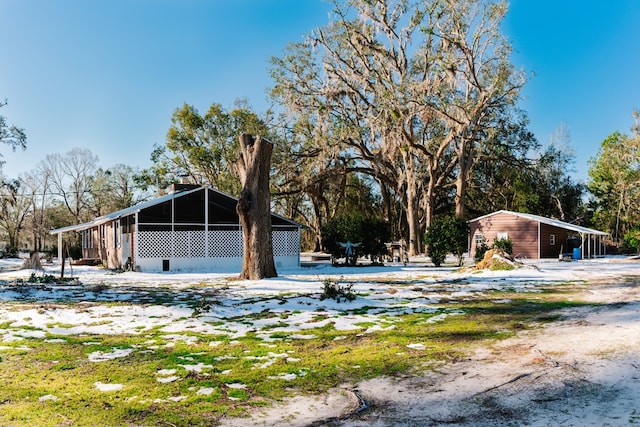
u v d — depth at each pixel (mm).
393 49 32281
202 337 7938
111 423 4316
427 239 25594
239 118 47188
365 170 38438
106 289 14891
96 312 10234
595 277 17281
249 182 17375
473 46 30516
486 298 12125
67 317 9672
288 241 25781
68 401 4895
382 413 4598
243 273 17766
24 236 60281
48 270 24984
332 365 6230
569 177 46000
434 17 31172
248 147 17453
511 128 40312
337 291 12078
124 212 23594
